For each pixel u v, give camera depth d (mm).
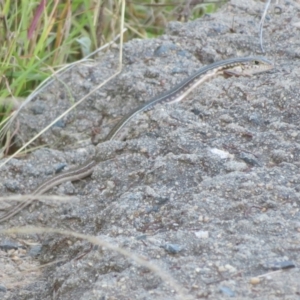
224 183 9992
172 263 8711
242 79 12750
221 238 9016
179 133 11297
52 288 9617
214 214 9500
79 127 13453
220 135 11227
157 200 10109
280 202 9609
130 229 9719
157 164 10727
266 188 9844
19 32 13531
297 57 13602
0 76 13094
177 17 16859
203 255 8750
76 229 10719
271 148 10805
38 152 12594
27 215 11461
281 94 11844
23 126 13664
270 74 12820
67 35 14641
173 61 14016
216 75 13016
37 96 14125
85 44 15094
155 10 17078
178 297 8164
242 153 10688
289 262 8430
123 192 10852
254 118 11516
